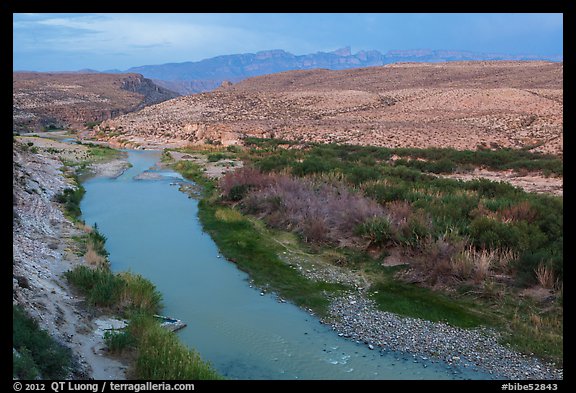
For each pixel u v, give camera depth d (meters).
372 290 14.38
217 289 14.65
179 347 9.97
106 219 23.25
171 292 14.37
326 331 11.95
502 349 10.92
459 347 11.05
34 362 8.29
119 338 10.21
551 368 10.13
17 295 10.62
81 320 11.38
